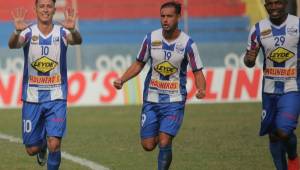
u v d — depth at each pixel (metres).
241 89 69.69
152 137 26.84
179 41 26.06
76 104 68.00
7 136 45.12
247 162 34.09
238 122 52.41
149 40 26.34
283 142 27.00
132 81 68.69
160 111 26.47
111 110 63.06
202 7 102.81
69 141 42.47
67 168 32.50
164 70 26.27
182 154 36.91
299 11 80.50
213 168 32.41
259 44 26.62
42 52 26.45
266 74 26.78
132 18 101.81
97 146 40.16
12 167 32.97
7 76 67.06
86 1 101.31
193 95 69.31
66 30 26.61
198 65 26.22
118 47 96.25
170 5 25.62
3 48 92.88
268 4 25.80
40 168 32.62
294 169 27.78
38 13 26.27
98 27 100.44
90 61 94.56
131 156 36.19
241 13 102.94
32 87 26.89
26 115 27.23
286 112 25.89
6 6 98.38
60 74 26.86
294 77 26.25
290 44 26.03
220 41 100.69
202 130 47.53
